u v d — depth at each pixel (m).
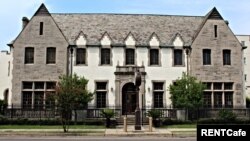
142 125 29.75
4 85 44.59
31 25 34.94
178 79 34.03
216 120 30.42
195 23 39.69
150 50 35.91
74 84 29.27
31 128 25.97
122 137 20.62
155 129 25.58
